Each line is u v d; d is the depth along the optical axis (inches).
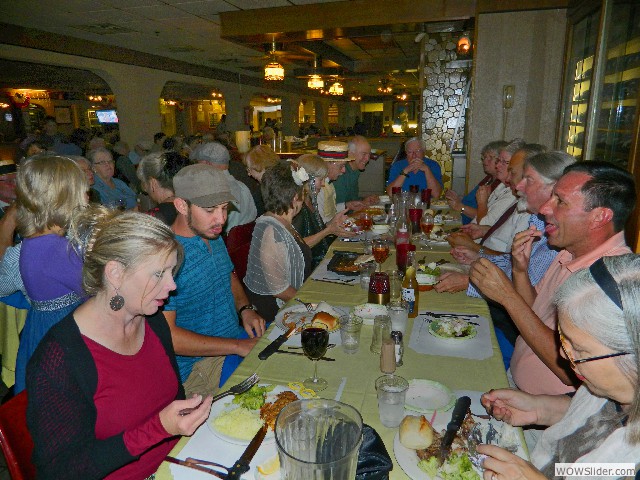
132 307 42.8
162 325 51.4
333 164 152.4
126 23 245.4
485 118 214.4
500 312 88.5
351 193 181.6
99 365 42.6
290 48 309.0
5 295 73.0
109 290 41.6
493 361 59.2
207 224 66.5
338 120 981.2
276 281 88.7
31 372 39.6
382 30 229.9
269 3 211.0
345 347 61.9
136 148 314.2
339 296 81.7
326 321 67.2
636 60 106.3
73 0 198.1
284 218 92.0
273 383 53.9
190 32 271.3
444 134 269.7
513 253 73.6
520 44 204.1
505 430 44.7
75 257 60.2
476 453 41.4
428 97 267.4
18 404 43.4
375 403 49.9
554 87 205.3
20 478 41.3
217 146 134.0
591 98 138.3
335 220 115.1
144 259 40.9
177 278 64.6
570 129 184.4
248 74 515.2
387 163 406.9
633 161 95.3
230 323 76.6
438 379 54.8
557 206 62.1
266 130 384.8
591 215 59.1
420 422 42.5
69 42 277.7
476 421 45.9
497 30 204.5
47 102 523.2
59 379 39.9
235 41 244.7
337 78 480.1
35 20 235.8
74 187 63.3
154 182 91.0
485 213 141.2
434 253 109.1
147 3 205.9
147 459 48.4
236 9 220.7
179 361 69.0
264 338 65.6
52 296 62.8
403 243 89.5
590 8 152.7
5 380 89.0
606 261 31.3
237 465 39.5
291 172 89.9
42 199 61.2
